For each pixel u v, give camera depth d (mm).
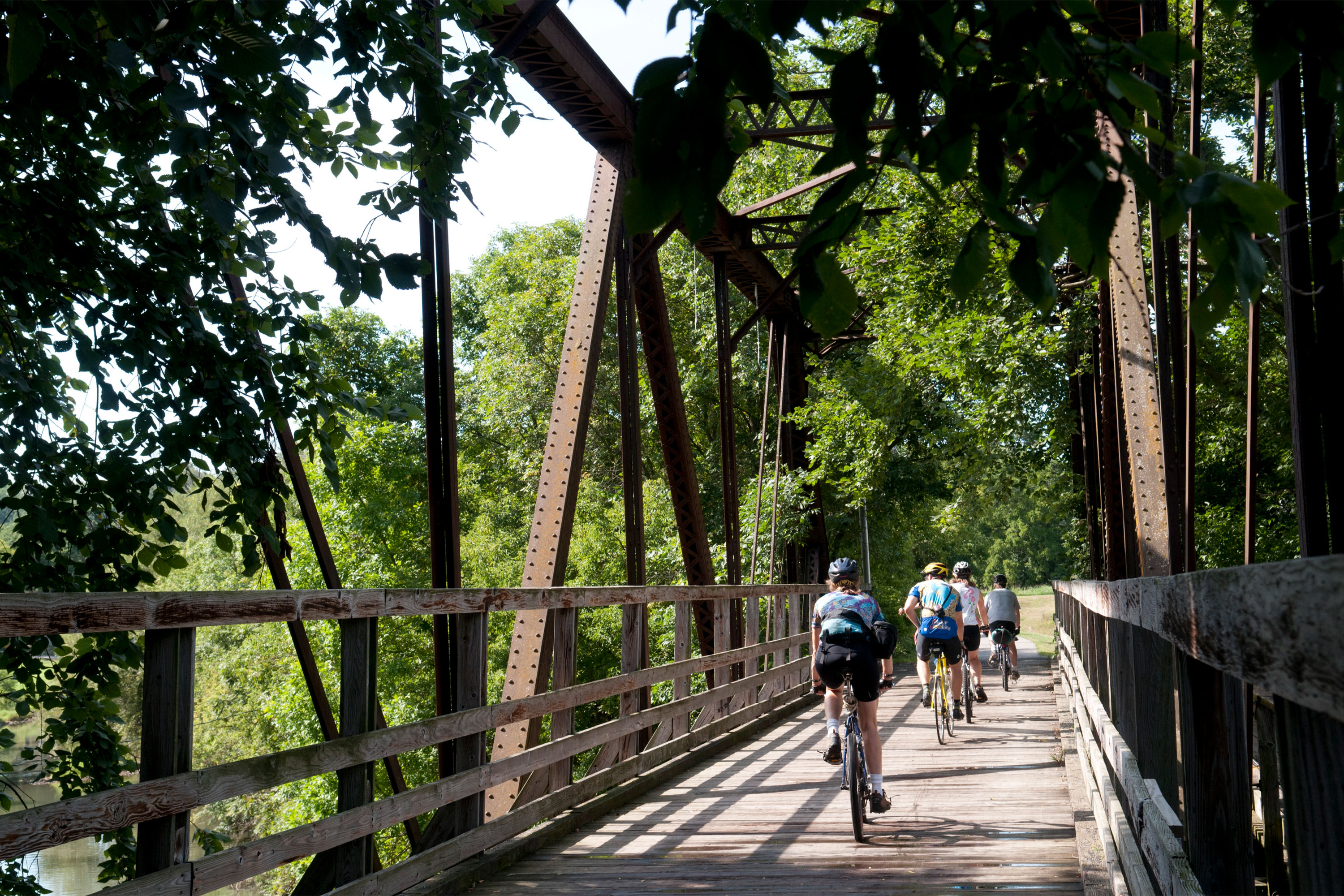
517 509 33375
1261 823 4410
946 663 9938
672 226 11273
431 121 4375
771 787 7672
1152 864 2375
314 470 26484
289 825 22938
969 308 16391
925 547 43750
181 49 3426
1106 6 7207
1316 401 2812
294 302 5258
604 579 28469
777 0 1384
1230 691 1751
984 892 4703
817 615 6273
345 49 4164
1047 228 1516
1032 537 93250
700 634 12539
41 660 5223
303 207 4047
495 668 27938
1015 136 1574
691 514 12500
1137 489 6797
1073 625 10750
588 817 6410
